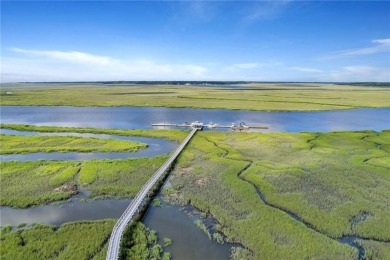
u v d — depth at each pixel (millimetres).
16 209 33812
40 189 38719
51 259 25094
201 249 26672
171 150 59312
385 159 52094
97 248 26594
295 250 26453
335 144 63688
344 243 27766
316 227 30297
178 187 39688
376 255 26016
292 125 90125
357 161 50500
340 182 41375
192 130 76688
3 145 61125
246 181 41969
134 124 89750
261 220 31266
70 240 27656
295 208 33875
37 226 29922
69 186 39719
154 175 41438
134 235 28391
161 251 26234
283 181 41625
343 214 32656
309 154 55531
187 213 33125
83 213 33125
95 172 44375
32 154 56000
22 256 25344
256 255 25875
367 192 38219
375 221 31359
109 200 36312
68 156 54875
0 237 27812
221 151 57062
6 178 41969
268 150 58344
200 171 45656
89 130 77312
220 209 33688
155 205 34844
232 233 29031
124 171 45219
